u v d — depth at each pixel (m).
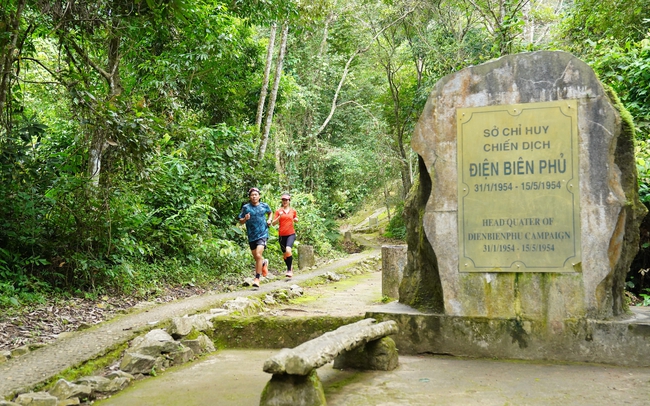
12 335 5.54
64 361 4.70
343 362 4.89
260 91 17.86
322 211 23.64
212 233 11.71
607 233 4.86
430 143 5.39
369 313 5.48
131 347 5.18
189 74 14.04
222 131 12.85
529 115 5.11
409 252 5.82
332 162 24.42
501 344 5.09
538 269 5.02
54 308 6.66
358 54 25.50
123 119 7.81
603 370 4.61
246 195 13.49
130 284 8.13
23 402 3.75
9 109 7.84
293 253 14.59
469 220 5.23
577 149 4.97
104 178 8.39
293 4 13.47
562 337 4.95
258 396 4.13
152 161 9.54
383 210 38.84
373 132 24.42
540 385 4.20
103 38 9.12
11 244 7.45
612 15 12.47
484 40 18.50
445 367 4.81
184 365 5.18
